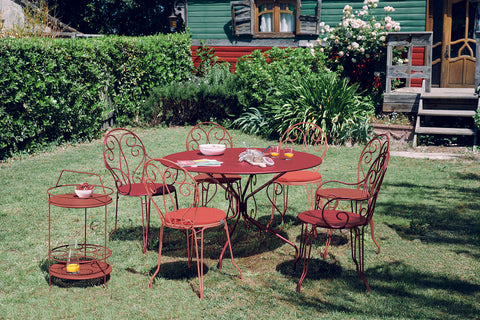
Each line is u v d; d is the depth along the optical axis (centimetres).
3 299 396
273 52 1244
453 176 770
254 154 468
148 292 411
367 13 1307
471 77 1240
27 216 595
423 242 514
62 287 419
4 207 628
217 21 1465
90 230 553
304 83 1088
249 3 1409
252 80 1168
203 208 453
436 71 1272
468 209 613
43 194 684
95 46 1079
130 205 648
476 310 372
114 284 424
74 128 1044
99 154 947
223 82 1269
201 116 1286
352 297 398
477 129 957
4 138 873
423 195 675
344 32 1250
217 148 517
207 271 453
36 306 386
